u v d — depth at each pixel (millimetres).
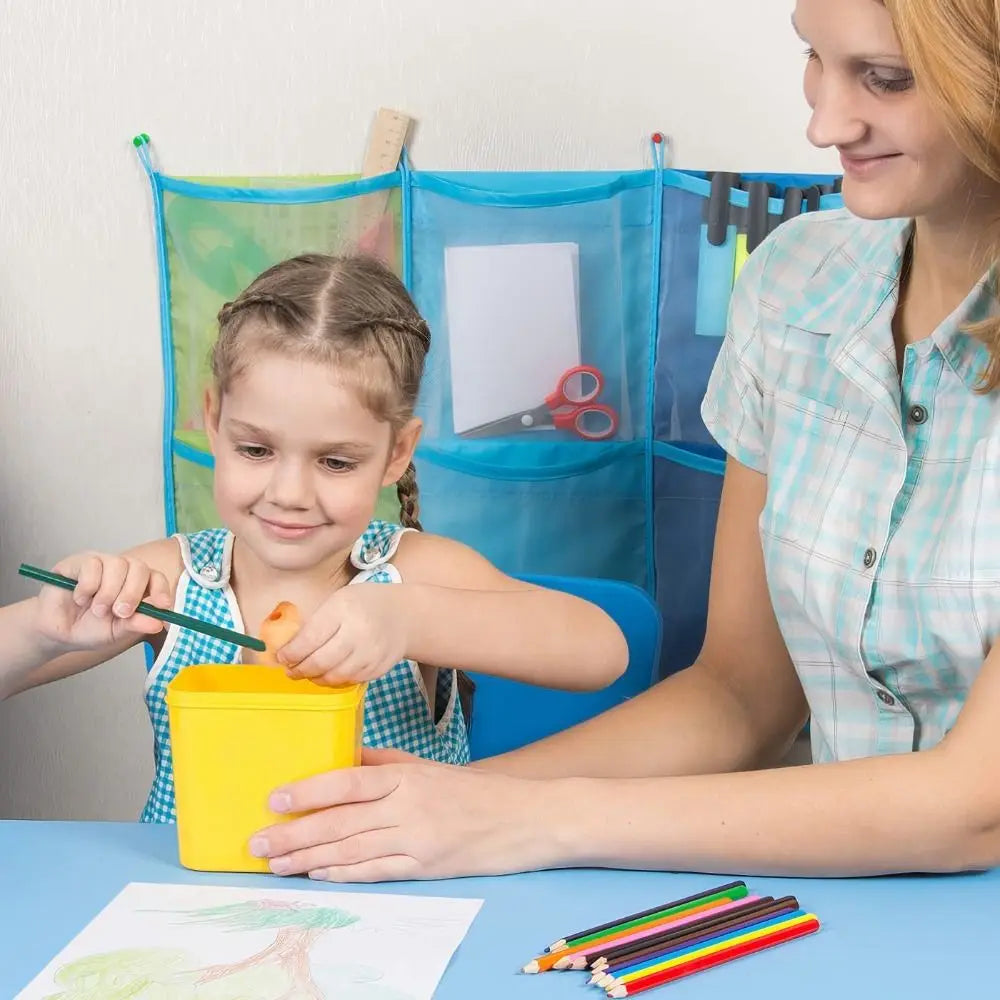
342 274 1098
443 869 788
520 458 1604
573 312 1595
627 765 1042
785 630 1096
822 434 1064
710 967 672
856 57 833
